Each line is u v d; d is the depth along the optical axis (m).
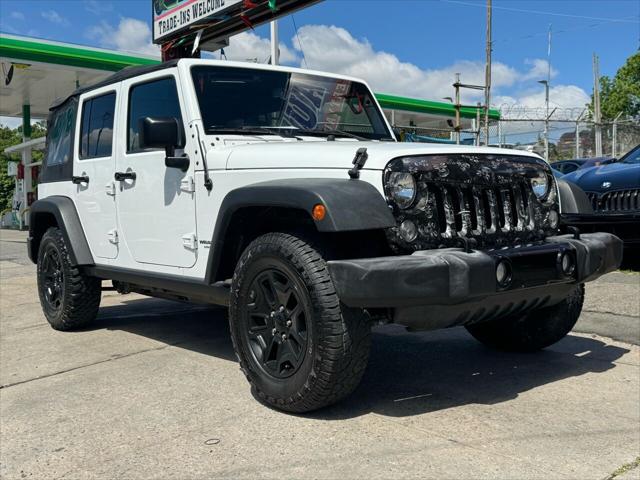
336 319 2.97
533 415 3.23
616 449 2.81
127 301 7.05
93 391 3.81
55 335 5.38
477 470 2.60
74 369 4.32
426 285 2.86
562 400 3.46
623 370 4.00
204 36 7.17
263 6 6.16
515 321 4.32
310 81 4.55
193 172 3.86
